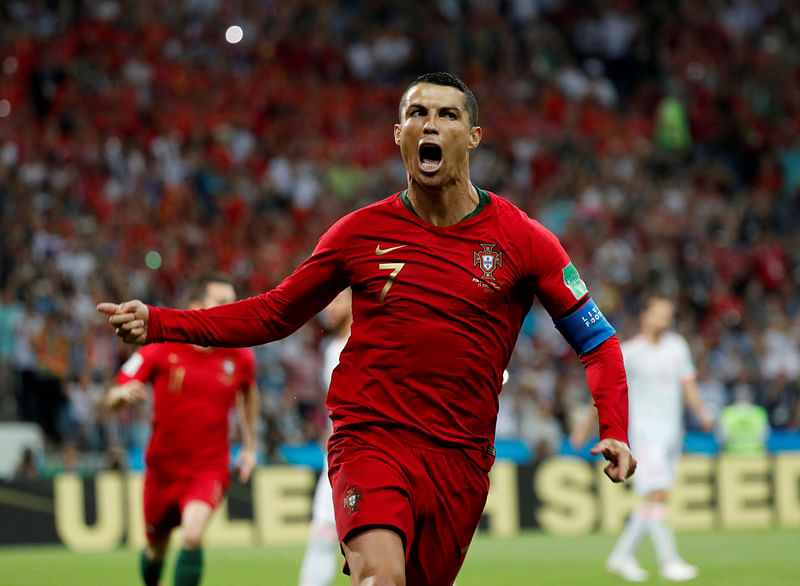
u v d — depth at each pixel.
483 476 4.96
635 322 22.81
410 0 31.06
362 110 27.73
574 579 11.25
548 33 32.06
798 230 27.66
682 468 16.64
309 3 29.94
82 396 17.58
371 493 4.67
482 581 11.13
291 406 18.86
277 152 25.73
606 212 26.20
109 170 22.86
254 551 14.16
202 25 27.98
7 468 16.28
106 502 14.47
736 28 33.62
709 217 26.89
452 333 4.80
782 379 21.28
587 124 29.80
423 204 4.89
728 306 24.27
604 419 4.83
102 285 19.70
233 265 21.98
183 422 8.66
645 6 33.56
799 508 16.92
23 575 11.60
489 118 28.69
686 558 12.99
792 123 31.66
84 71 25.30
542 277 4.92
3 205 20.81
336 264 4.96
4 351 18.09
